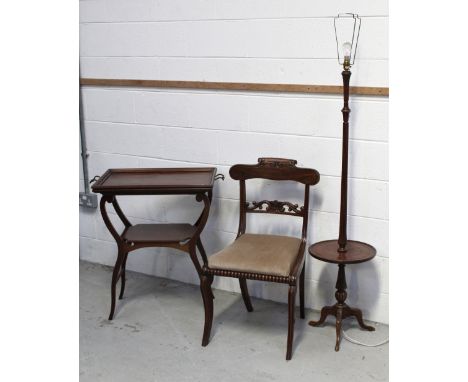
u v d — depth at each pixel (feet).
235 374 8.00
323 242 8.98
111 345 8.80
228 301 10.20
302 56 8.96
